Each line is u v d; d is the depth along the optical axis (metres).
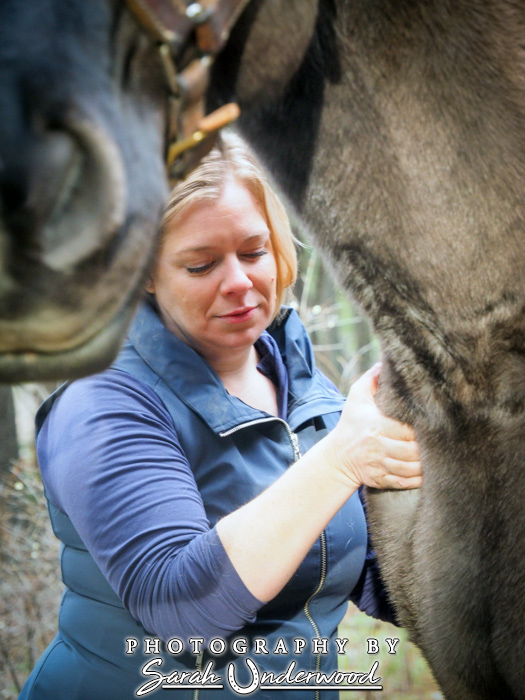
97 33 0.86
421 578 1.54
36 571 3.93
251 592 1.51
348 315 5.61
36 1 0.83
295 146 1.22
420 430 1.44
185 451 1.75
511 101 1.17
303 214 1.29
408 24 1.13
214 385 1.78
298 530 1.52
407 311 1.31
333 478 1.53
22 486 4.25
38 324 0.84
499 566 1.39
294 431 1.91
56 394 1.86
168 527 1.58
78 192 0.84
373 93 1.16
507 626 1.41
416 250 1.24
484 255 1.22
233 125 1.25
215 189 1.73
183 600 1.53
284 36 1.08
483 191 1.19
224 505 1.76
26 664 3.89
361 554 1.91
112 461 1.63
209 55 0.98
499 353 1.28
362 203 1.23
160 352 1.78
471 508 1.40
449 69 1.15
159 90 0.96
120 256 0.88
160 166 0.95
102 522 1.60
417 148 1.18
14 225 0.80
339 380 4.72
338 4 1.12
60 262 0.83
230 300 1.78
